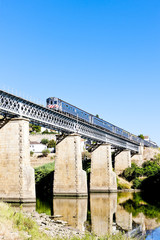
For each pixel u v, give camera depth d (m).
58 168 63.72
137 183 92.00
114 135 92.19
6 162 46.53
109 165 78.38
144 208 45.50
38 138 147.50
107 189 76.62
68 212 39.81
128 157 107.62
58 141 65.12
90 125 74.19
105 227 30.50
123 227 31.02
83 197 61.41
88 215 37.94
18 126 47.12
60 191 62.25
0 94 44.59
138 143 127.12
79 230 27.23
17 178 45.44
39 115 54.62
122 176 102.38
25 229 19.02
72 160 63.06
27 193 45.19
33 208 41.91
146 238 26.33
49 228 24.75
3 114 48.16
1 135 47.69
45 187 78.38
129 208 45.41
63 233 23.67
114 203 51.94
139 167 105.69
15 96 47.22
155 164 111.19
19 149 46.31
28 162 47.31
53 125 59.12
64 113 65.88
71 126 66.38
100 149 80.38
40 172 81.94
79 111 73.50
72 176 62.22
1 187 45.94
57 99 63.75
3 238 15.54
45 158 112.56
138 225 32.25
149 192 82.94
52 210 41.12
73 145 63.72
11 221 19.25
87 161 104.56
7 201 45.06
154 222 34.03
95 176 78.81
